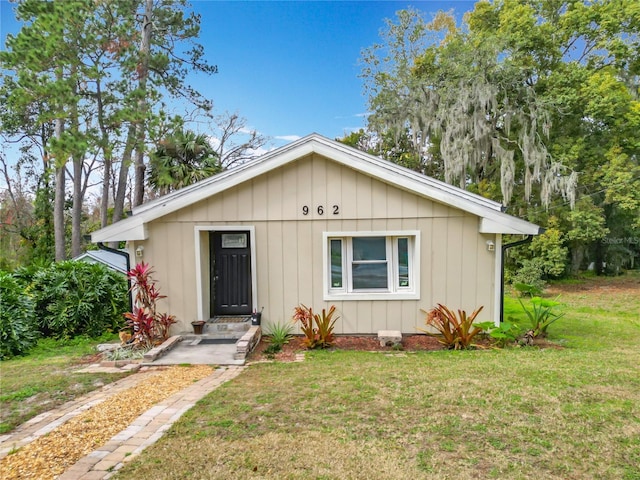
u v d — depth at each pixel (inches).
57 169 604.4
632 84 722.8
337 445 113.4
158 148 654.5
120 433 126.7
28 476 100.7
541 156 609.3
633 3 639.8
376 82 906.1
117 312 322.0
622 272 805.2
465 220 278.4
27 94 518.9
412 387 163.0
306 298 286.5
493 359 217.6
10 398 168.6
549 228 647.1
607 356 225.1
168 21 711.1
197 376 199.0
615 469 100.5
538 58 701.9
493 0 743.7
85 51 564.1
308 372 195.0
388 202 281.1
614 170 624.7
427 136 685.3
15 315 265.7
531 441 115.0
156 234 283.6
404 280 287.7
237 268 304.3
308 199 283.4
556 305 281.4
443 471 99.8
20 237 859.4
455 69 645.9
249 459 106.3
